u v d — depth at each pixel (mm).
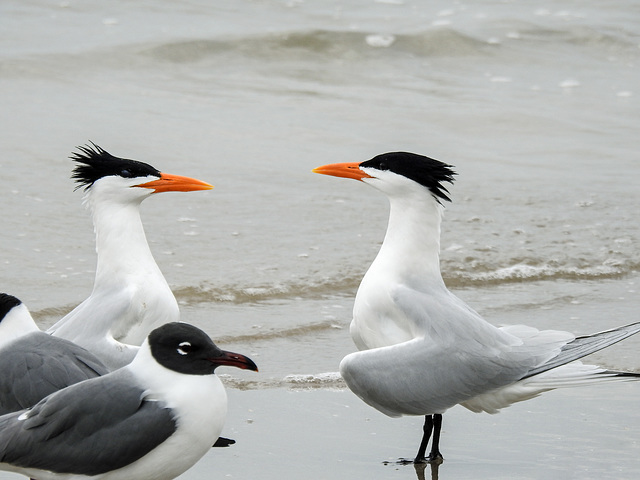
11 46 23719
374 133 20891
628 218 17562
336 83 24453
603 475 9586
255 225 16297
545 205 17922
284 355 12336
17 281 13836
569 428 10656
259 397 11125
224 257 15133
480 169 19484
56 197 16641
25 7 26484
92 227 15836
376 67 25703
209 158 18766
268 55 25375
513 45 27906
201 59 24672
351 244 15859
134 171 10469
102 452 7688
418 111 22609
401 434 10547
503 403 9922
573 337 9977
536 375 9672
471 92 24469
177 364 7797
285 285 14445
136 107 21172
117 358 9773
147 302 10383
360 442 10273
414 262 10148
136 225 10578
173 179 10492
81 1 27250
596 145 21266
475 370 9602
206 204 16938
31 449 7684
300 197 17516
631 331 9758
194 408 7750
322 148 19812
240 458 9711
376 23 28109
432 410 9734
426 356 9633
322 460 9789
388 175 10141
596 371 9609
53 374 8453
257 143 19812
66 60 23250
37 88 21766
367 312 10141
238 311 13641
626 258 16172
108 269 10461
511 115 22703
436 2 31094
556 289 15047
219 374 11680
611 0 32406
